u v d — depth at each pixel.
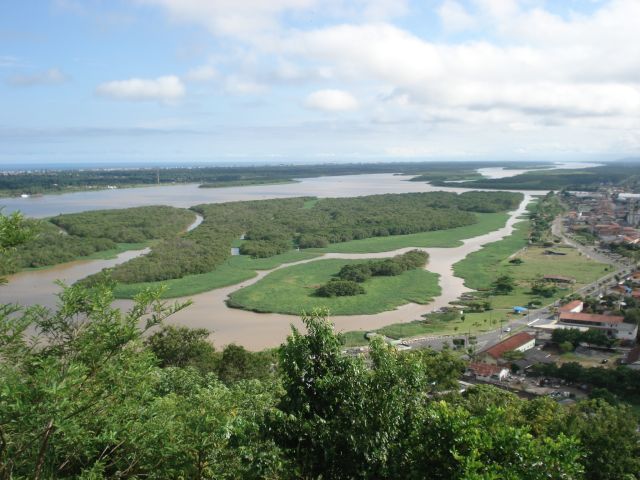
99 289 15.14
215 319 80.56
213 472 15.70
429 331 76.62
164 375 28.73
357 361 16.73
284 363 16.66
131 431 14.55
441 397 44.56
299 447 15.60
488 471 14.22
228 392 21.66
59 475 15.30
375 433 15.36
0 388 12.35
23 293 89.12
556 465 14.87
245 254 130.38
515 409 36.00
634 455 32.25
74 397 13.25
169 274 104.44
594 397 52.72
